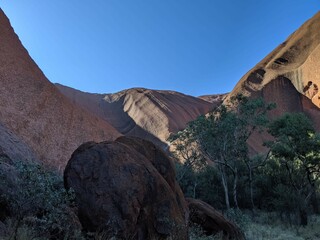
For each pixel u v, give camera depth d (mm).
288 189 24984
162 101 125750
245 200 32656
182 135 39531
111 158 8516
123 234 7527
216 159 31562
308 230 20047
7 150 11570
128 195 8016
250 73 99812
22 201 5559
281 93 88688
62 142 37531
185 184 37750
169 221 8438
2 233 5664
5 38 40500
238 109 31328
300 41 100125
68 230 6715
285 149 24875
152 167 9344
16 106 33188
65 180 8203
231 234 12750
